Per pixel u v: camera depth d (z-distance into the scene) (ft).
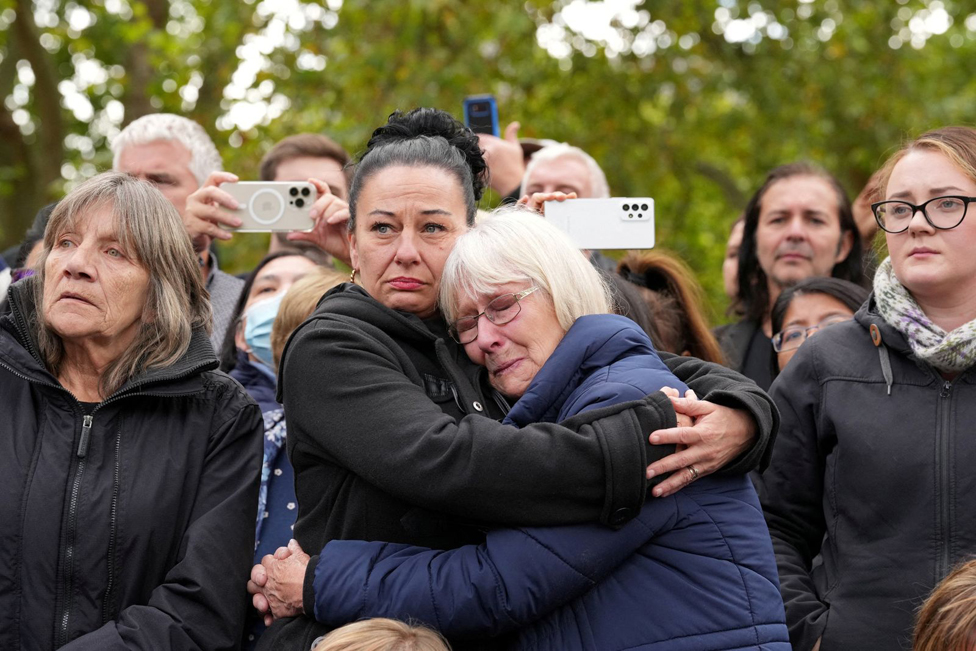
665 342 11.21
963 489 8.22
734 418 7.30
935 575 8.18
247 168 29.84
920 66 37.52
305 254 13.10
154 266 8.41
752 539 7.27
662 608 7.01
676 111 35.83
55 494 7.82
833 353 9.12
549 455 6.85
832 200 12.98
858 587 8.45
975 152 8.62
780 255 12.89
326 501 7.57
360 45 31.17
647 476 6.93
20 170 38.32
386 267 7.93
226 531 8.07
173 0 38.45
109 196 8.37
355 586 7.13
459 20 31.78
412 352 7.82
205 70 33.55
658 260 12.02
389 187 7.92
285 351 7.77
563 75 35.19
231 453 8.43
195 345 8.52
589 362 7.45
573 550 6.89
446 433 7.02
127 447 8.10
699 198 43.01
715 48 35.27
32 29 36.78
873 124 35.65
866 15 35.22
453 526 7.47
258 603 7.84
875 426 8.61
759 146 36.81
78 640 7.51
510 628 6.99
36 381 8.01
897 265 8.79
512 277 7.58
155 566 7.97
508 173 14.39
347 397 7.31
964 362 8.36
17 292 8.36
